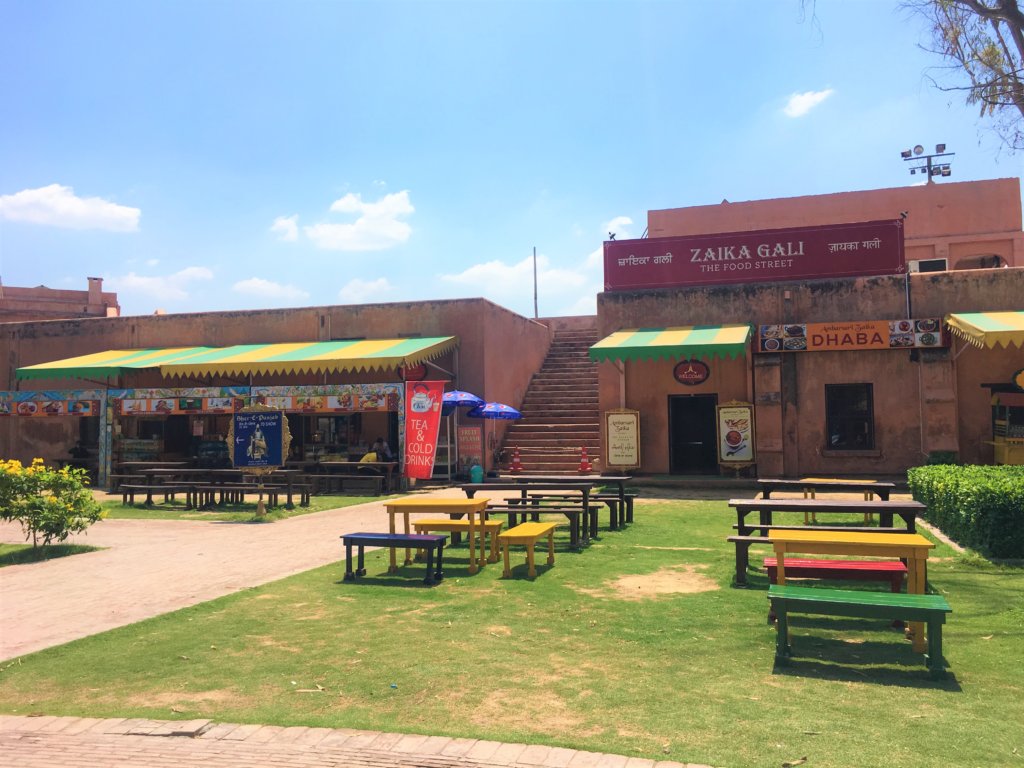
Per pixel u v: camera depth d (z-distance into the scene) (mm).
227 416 23844
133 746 4273
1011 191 25969
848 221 27094
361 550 8617
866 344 17312
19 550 10609
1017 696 4727
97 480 21969
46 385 25047
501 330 23281
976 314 16453
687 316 18750
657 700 4742
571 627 6406
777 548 6461
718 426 18016
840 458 17625
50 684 5309
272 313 23219
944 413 16766
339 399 18531
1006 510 8797
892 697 4730
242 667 5551
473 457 20812
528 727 4379
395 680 5211
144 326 24266
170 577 8789
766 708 4570
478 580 8305
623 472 18922
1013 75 10125
